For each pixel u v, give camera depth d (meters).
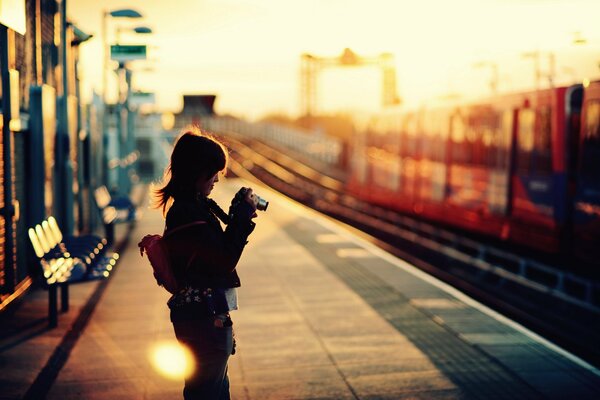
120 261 13.37
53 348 7.32
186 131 3.80
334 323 8.57
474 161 19.70
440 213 22.66
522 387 6.25
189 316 3.63
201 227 3.57
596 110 13.80
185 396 3.77
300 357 7.16
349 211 31.64
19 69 10.19
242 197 3.62
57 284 8.09
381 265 13.10
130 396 5.96
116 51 17.23
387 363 6.94
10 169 9.12
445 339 7.83
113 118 29.09
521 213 16.78
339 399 5.96
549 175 15.43
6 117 9.10
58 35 14.09
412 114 25.75
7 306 8.91
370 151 32.16
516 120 17.16
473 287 14.79
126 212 19.31
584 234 14.12
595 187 13.68
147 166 40.94
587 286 11.63
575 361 7.04
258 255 14.44
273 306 9.54
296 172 62.56
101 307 9.34
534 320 11.55
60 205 13.53
